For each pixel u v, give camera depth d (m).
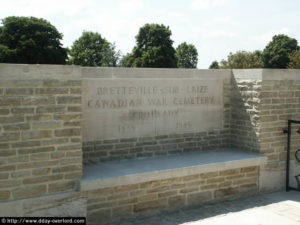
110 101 6.19
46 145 4.92
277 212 6.09
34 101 4.79
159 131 6.74
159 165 6.07
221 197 6.67
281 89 7.08
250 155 6.90
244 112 7.27
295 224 5.52
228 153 7.09
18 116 4.70
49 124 4.91
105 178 5.25
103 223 5.50
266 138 7.00
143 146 6.59
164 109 6.77
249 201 6.71
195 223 5.56
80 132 5.16
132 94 6.40
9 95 4.62
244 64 50.59
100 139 6.15
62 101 4.98
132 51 44.41
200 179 6.39
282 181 7.42
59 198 5.06
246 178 6.95
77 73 5.07
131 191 5.71
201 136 7.27
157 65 41.84
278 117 7.12
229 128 7.67
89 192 5.33
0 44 33.47
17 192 4.78
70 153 5.11
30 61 33.78
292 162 7.45
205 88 7.24
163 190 6.01
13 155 4.71
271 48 52.50
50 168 4.98
